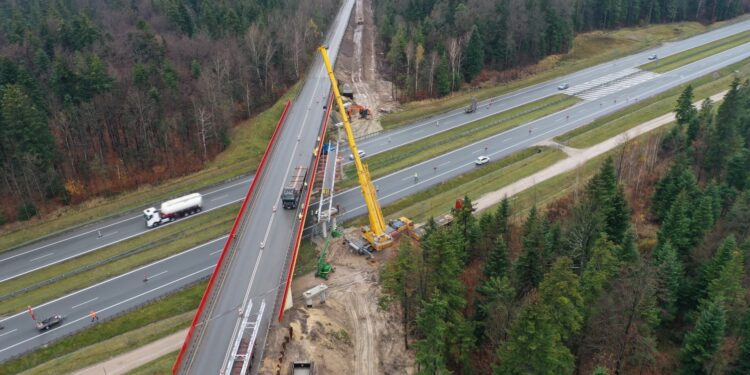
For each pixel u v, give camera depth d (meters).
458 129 142.00
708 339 63.50
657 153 119.88
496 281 66.00
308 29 173.62
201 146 124.12
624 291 65.12
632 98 158.75
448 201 108.06
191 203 104.94
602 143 130.38
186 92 130.25
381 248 90.88
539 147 130.62
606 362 67.69
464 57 167.12
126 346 73.62
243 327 61.62
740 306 69.12
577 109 152.62
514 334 56.41
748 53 193.75
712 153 109.56
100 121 115.62
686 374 66.38
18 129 100.69
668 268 74.25
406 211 105.19
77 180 110.06
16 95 100.88
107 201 110.06
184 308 81.31
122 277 88.25
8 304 82.19
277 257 77.06
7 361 71.56
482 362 69.94
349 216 102.94
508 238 84.81
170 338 75.19
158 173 117.81
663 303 75.62
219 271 73.62
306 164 101.56
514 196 108.56
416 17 186.25
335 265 89.44
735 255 69.56
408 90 157.88
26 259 93.38
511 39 173.12
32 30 146.25
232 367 58.59
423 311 61.66
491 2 177.62
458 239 77.56
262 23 156.38
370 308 80.19
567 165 120.81
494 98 162.25
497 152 128.75
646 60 191.00
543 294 58.72
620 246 76.00
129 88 121.31
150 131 119.06
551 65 184.75
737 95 107.19
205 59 142.88
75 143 112.88
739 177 101.31
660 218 98.44
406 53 161.62
